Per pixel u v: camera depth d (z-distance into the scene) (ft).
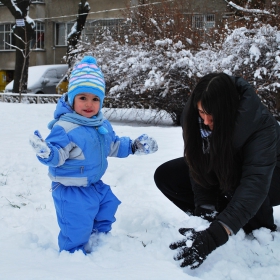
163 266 7.60
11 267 7.33
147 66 31.76
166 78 31.35
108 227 9.35
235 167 8.59
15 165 16.98
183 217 11.09
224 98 8.00
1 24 98.84
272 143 8.22
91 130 8.87
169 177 10.30
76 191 8.70
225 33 32.32
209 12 42.24
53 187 8.87
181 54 30.48
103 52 36.06
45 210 11.69
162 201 12.44
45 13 93.56
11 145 21.80
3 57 99.09
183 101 31.96
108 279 6.81
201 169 9.05
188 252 7.65
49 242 9.22
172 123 34.45
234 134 8.18
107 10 79.46
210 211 9.43
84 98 8.83
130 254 8.30
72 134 8.55
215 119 8.07
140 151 9.72
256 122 8.14
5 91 71.36
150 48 33.32
